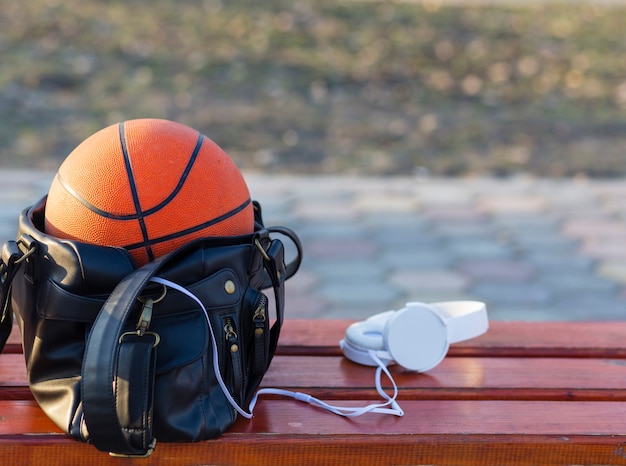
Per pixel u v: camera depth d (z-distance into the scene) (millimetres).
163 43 9211
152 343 1470
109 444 1446
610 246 4648
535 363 2020
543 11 11586
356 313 3729
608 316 3777
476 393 1844
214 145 1721
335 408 1725
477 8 11492
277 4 10930
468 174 6125
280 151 6492
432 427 1687
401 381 1894
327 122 7305
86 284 1525
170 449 1601
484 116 7695
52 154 6125
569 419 1745
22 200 4973
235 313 1621
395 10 11062
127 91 7805
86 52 8750
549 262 4402
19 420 1667
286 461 1628
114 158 1612
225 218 1652
